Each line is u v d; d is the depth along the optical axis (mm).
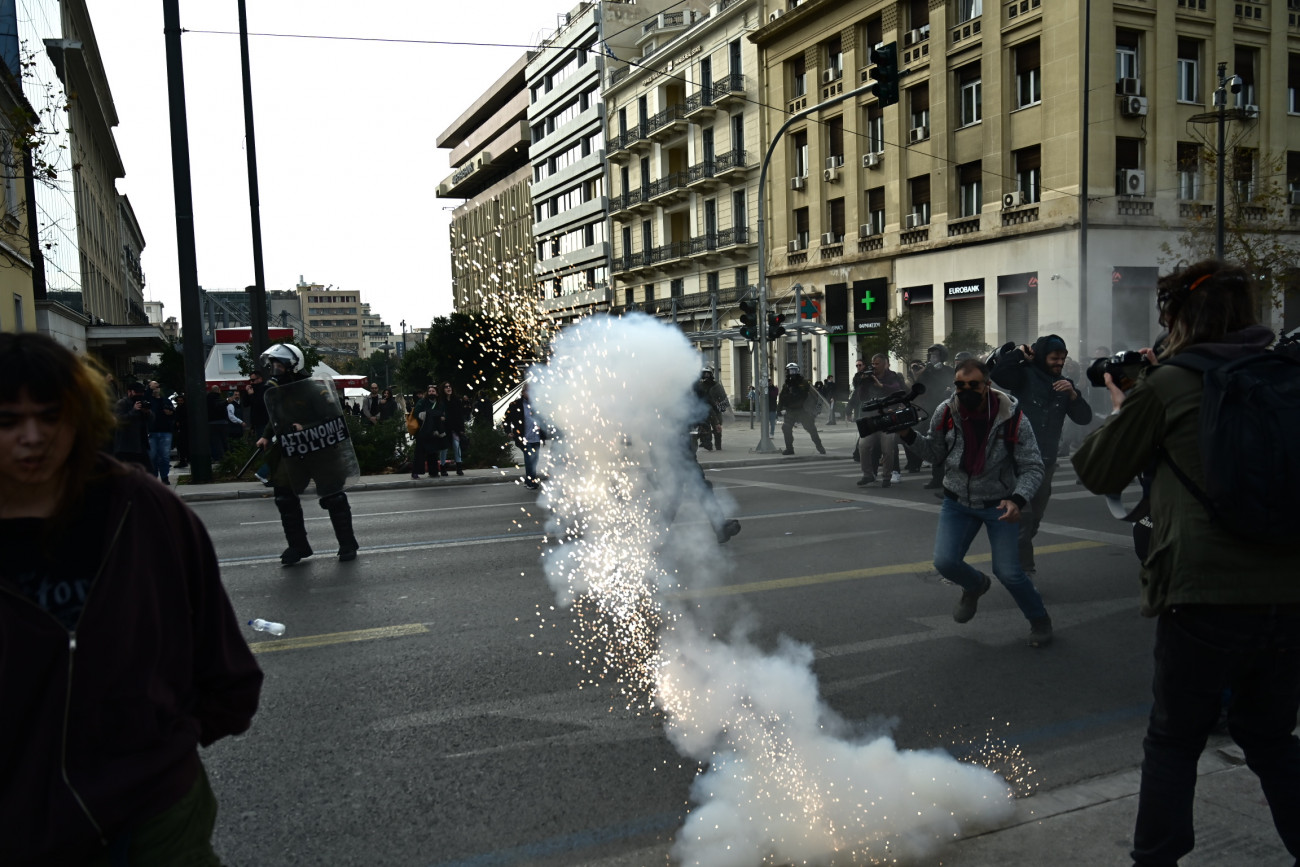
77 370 1696
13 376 1613
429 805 3494
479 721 4305
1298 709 2572
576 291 56812
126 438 12766
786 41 37500
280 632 5105
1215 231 24781
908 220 32125
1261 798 3289
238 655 1979
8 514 1697
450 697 4629
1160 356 3086
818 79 36062
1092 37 25812
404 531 9898
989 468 5156
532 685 4777
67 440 1688
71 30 44625
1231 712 2658
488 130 76375
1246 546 2346
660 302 49031
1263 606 2354
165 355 32312
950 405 5234
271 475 7996
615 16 53750
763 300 19766
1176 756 2578
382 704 4551
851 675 4859
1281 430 2254
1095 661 5070
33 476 1665
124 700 1709
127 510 1744
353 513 11570
